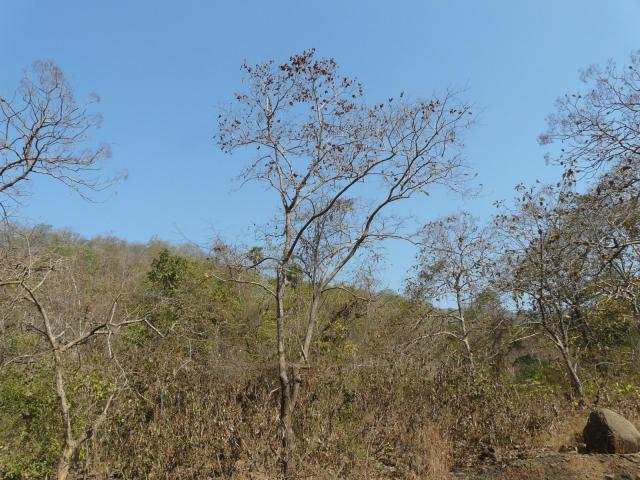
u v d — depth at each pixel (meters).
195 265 18.73
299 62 12.34
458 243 18.44
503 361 18.81
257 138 12.35
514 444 11.48
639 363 16.47
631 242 9.97
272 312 18.42
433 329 18.47
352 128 12.60
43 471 10.00
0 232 9.77
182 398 12.48
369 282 15.79
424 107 12.63
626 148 11.04
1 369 9.70
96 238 32.41
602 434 9.09
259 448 10.04
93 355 11.77
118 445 10.55
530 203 15.87
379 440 11.33
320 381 12.84
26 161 9.50
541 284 15.20
